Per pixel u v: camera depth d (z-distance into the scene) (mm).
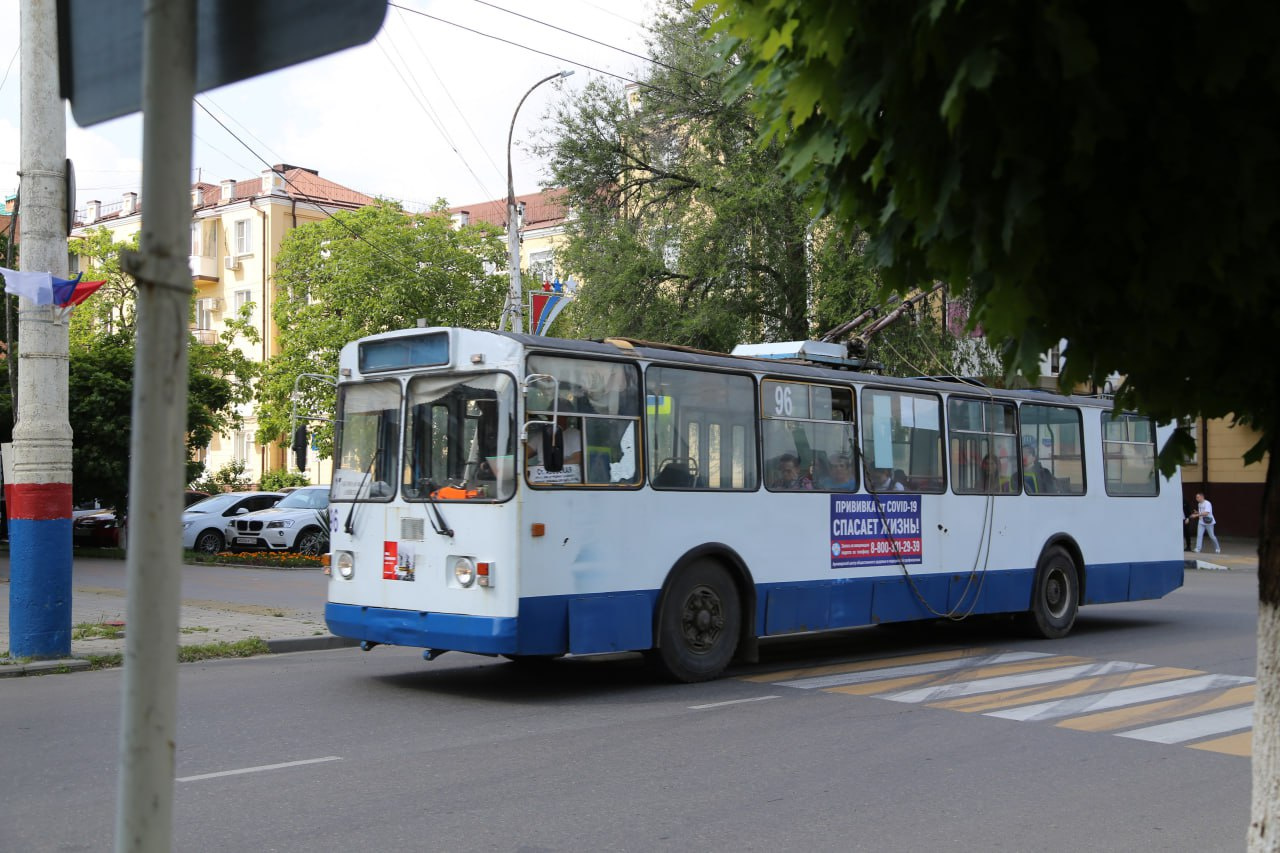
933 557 13031
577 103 28062
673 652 10461
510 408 9555
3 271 10422
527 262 53156
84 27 2355
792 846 5625
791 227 25141
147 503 1924
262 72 2170
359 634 10359
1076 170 2451
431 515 9883
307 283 40406
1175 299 2768
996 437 14023
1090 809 6371
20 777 6758
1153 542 16078
